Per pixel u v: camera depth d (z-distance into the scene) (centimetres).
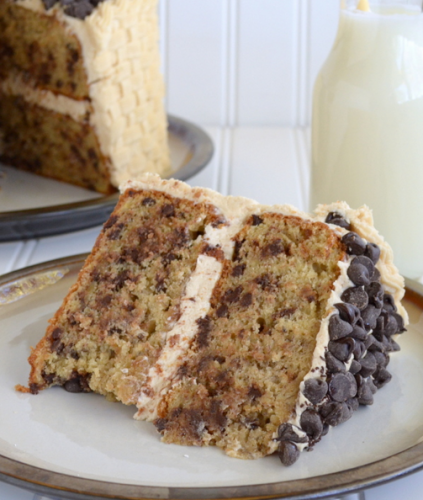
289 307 66
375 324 66
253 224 68
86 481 59
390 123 78
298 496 58
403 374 69
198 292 68
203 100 130
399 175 79
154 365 67
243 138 119
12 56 97
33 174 102
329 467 62
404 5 78
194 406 65
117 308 69
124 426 65
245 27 126
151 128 99
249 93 129
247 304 67
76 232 92
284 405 64
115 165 96
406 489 63
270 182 102
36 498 63
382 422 65
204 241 69
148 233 70
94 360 68
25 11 95
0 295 75
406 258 81
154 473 62
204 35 127
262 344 66
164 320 68
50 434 64
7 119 100
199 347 67
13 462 60
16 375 69
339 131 80
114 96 94
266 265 67
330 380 63
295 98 129
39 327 73
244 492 58
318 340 64
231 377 65
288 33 126
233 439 64
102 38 92
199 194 70
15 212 85
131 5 93
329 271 66
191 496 58
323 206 68
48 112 97
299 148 114
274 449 63
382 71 78
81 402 67
